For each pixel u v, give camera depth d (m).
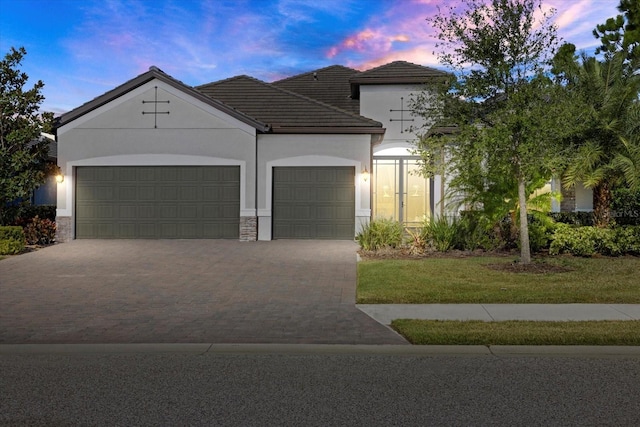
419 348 7.43
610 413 5.21
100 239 19.55
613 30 21.00
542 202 16.56
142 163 19.47
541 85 12.85
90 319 9.10
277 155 19.64
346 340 7.81
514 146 12.87
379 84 22.30
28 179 17.81
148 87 19.47
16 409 5.34
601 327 8.23
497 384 6.01
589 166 15.38
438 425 4.94
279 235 19.81
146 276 13.12
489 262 14.52
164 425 4.96
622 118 15.76
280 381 6.12
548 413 5.21
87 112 19.47
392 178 22.03
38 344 7.64
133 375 6.36
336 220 19.69
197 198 19.53
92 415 5.18
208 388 5.91
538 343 7.58
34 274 13.39
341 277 12.93
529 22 12.83
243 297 10.83
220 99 21.31
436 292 10.90
